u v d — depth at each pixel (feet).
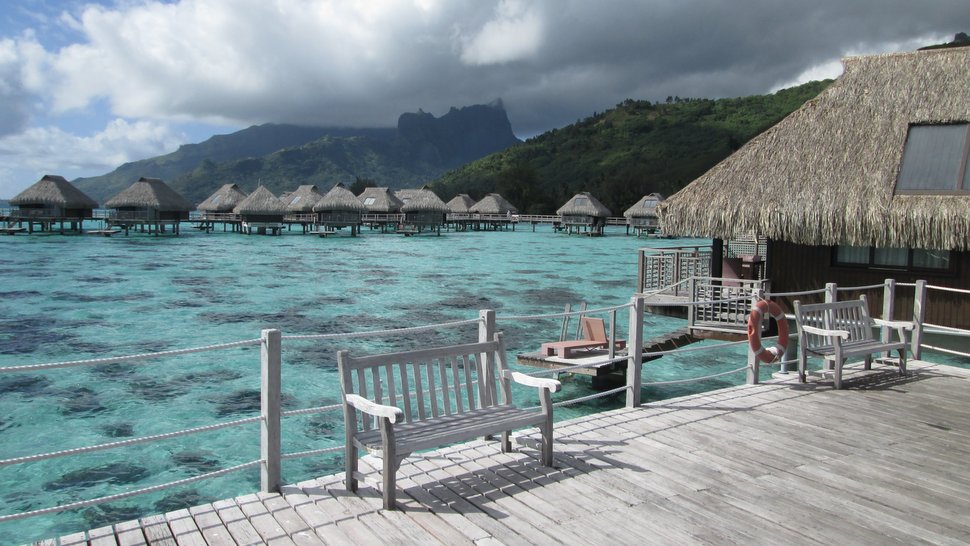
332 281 94.12
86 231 199.52
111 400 36.42
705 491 14.53
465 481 14.88
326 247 168.14
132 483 25.81
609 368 35.68
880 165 38.04
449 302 75.41
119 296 76.13
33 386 38.81
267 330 13.93
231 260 125.49
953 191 35.55
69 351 48.80
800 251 43.65
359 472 14.74
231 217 235.20
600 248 172.86
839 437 18.61
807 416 20.72
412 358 14.92
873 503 14.08
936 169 36.63
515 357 46.80
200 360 45.78
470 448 17.17
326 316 65.46
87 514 23.16
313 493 14.08
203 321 61.67
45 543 11.64
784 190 40.14
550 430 15.74
